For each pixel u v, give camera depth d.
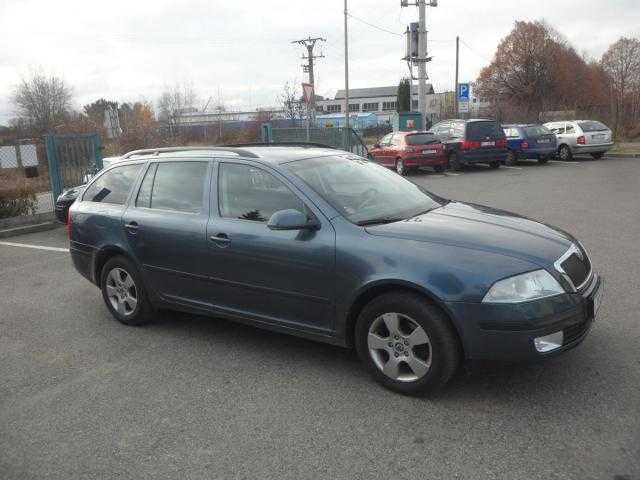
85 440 3.41
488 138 19.05
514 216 4.35
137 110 45.38
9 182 11.82
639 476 2.80
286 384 3.98
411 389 3.66
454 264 3.45
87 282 6.95
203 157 4.80
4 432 3.55
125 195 5.27
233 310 4.52
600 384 3.70
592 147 21.25
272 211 4.24
